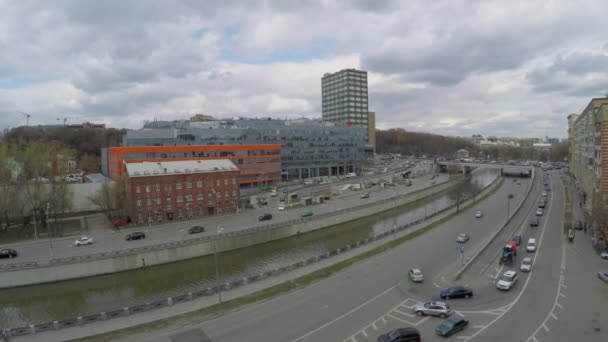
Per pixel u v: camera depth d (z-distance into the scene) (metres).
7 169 114.25
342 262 75.50
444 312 50.56
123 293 72.31
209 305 56.19
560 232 94.88
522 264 68.06
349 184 187.00
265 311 53.66
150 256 82.56
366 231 114.25
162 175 111.81
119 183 114.56
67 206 113.75
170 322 50.62
